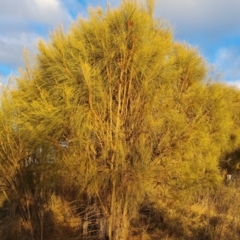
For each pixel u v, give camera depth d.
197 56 7.07
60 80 5.96
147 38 6.08
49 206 7.92
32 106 5.96
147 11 6.51
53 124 5.76
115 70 5.91
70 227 7.48
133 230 7.05
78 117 5.57
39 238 7.05
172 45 6.73
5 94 6.78
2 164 7.05
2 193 7.48
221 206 9.09
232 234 7.12
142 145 5.79
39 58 6.53
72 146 5.86
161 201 7.66
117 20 6.02
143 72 5.86
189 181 6.51
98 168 5.75
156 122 5.93
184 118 6.32
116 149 5.62
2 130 6.83
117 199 5.88
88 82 5.48
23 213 7.34
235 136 9.52
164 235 7.08
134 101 5.98
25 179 7.09
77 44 5.87
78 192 6.39
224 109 7.19
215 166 6.99
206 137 6.57
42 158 6.36
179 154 6.20
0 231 7.17
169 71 6.24
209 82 7.13
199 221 7.98
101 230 6.30
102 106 5.82
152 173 5.93
